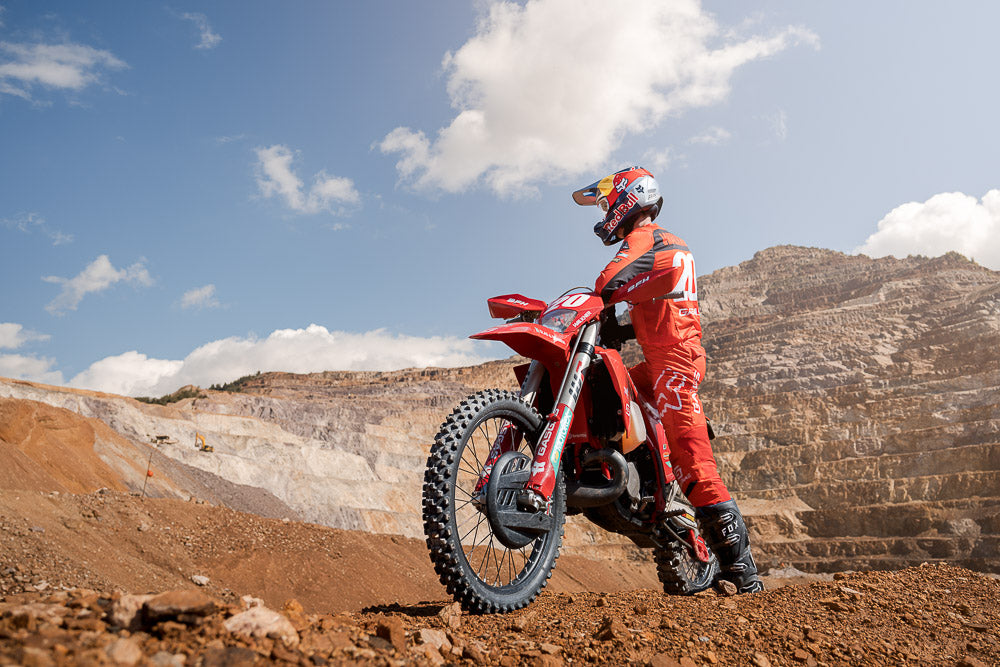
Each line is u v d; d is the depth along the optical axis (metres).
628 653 3.16
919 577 5.52
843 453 115.56
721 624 3.83
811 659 3.45
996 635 4.23
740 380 152.00
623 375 4.76
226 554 13.16
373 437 112.81
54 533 9.12
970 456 102.81
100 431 47.00
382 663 2.39
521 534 4.28
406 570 17.00
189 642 2.15
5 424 28.38
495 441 4.54
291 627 2.41
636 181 5.20
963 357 133.62
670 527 5.44
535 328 4.47
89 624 2.20
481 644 3.05
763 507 109.00
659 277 4.70
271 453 89.44
